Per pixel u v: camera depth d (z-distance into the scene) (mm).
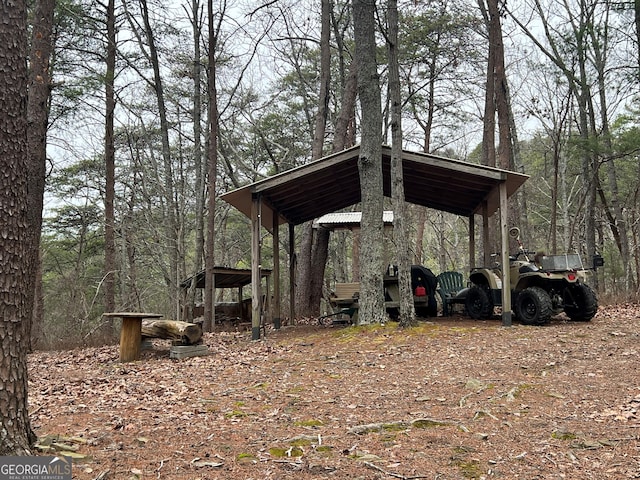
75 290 19328
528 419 4281
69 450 3605
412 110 23812
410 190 12164
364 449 3740
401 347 7363
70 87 14719
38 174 9016
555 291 8898
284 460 3549
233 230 31672
